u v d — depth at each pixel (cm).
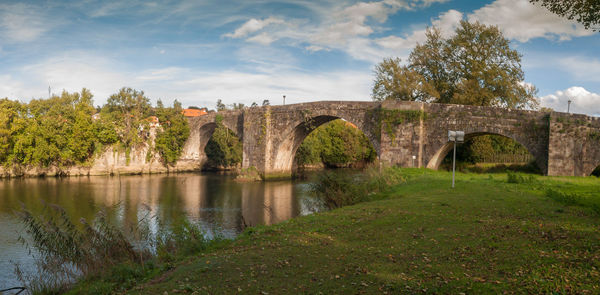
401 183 2689
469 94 4409
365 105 4403
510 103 4553
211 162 7650
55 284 990
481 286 605
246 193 4006
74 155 5547
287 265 796
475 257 786
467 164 4709
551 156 3241
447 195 1875
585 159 3170
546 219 1180
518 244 870
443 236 1001
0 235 2131
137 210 2936
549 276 636
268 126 5419
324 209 2134
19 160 5247
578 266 684
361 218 1339
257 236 1131
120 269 916
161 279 779
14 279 1418
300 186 4634
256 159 5512
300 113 5044
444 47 4841
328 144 8075
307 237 1077
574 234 941
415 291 608
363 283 656
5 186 4294
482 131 3622
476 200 1656
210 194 3925
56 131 5328
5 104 5159
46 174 5459
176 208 3105
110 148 6019
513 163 5006
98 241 1138
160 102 6856
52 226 1180
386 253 862
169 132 6719
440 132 3841
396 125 4012
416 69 5109
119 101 6241
